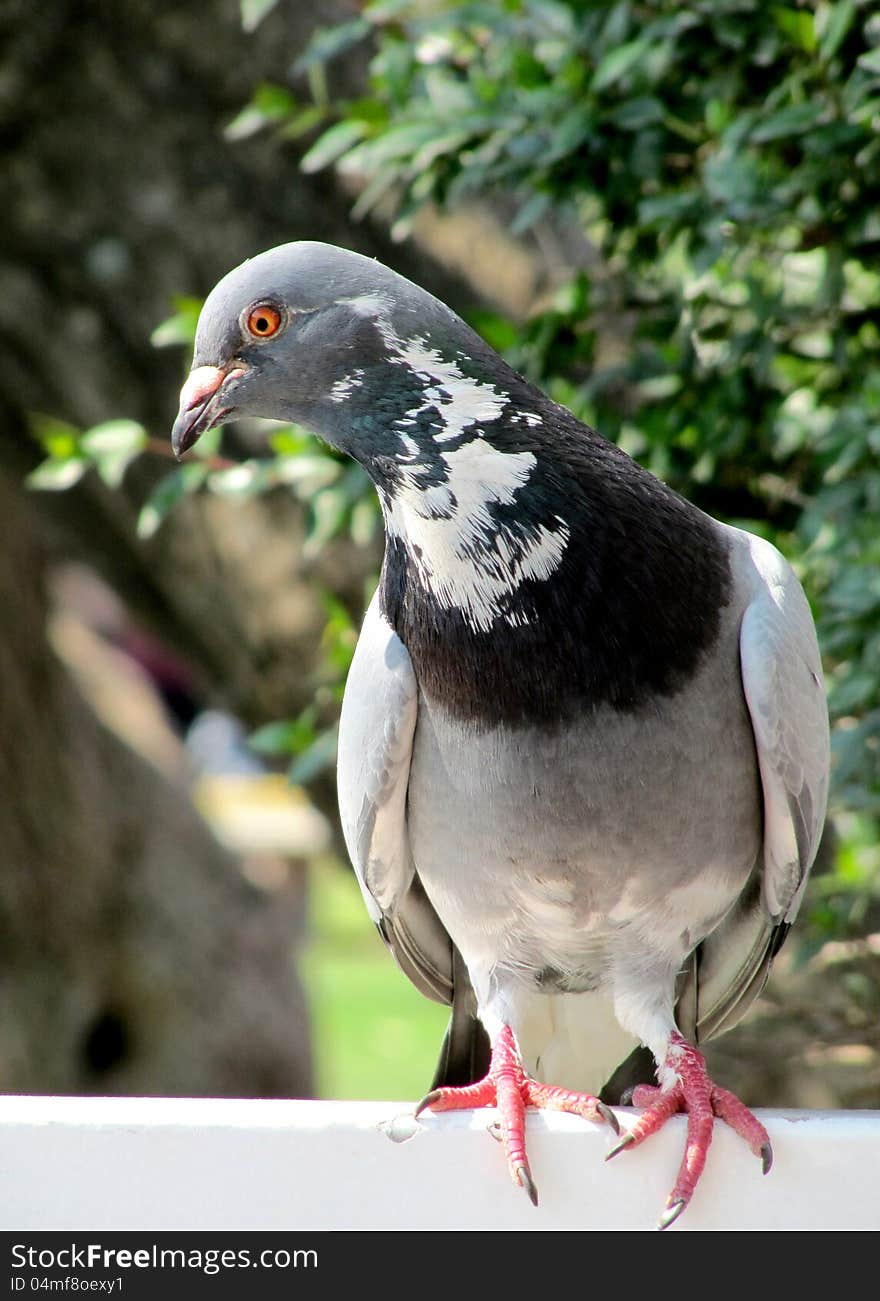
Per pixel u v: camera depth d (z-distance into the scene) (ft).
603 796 17.49
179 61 30.32
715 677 17.52
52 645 44.55
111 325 31.58
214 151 30.66
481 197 28.68
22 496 35.14
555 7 21.74
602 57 21.94
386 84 23.36
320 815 32.91
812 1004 24.72
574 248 29.40
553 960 19.22
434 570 17.42
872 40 21.11
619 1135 15.38
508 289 30.12
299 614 31.14
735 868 18.54
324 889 84.89
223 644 32.68
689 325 23.08
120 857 46.01
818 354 23.80
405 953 21.18
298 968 50.47
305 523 30.32
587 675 17.11
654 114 21.26
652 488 17.40
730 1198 15.30
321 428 17.58
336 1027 65.00
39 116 30.66
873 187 21.52
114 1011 45.83
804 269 23.98
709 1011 21.06
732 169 20.93
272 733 25.32
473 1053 20.84
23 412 33.35
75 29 30.12
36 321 31.65
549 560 17.03
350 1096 56.75
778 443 24.07
